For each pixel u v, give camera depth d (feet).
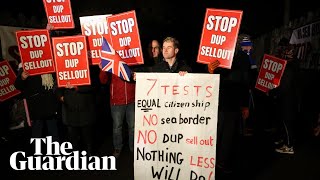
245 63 14.70
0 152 18.48
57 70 14.17
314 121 23.81
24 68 14.38
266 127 23.53
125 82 16.62
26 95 16.55
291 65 17.98
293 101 17.99
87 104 16.34
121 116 17.12
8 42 23.02
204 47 12.55
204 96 10.81
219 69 14.32
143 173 11.04
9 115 22.68
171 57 12.64
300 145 20.01
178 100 10.86
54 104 16.90
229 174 15.12
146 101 10.86
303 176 14.89
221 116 14.75
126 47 14.94
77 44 14.15
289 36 27.89
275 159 17.30
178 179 11.03
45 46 14.51
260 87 19.16
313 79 23.53
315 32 22.43
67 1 15.83
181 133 10.94
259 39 36.68
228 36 12.25
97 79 16.48
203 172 10.96
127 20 14.80
